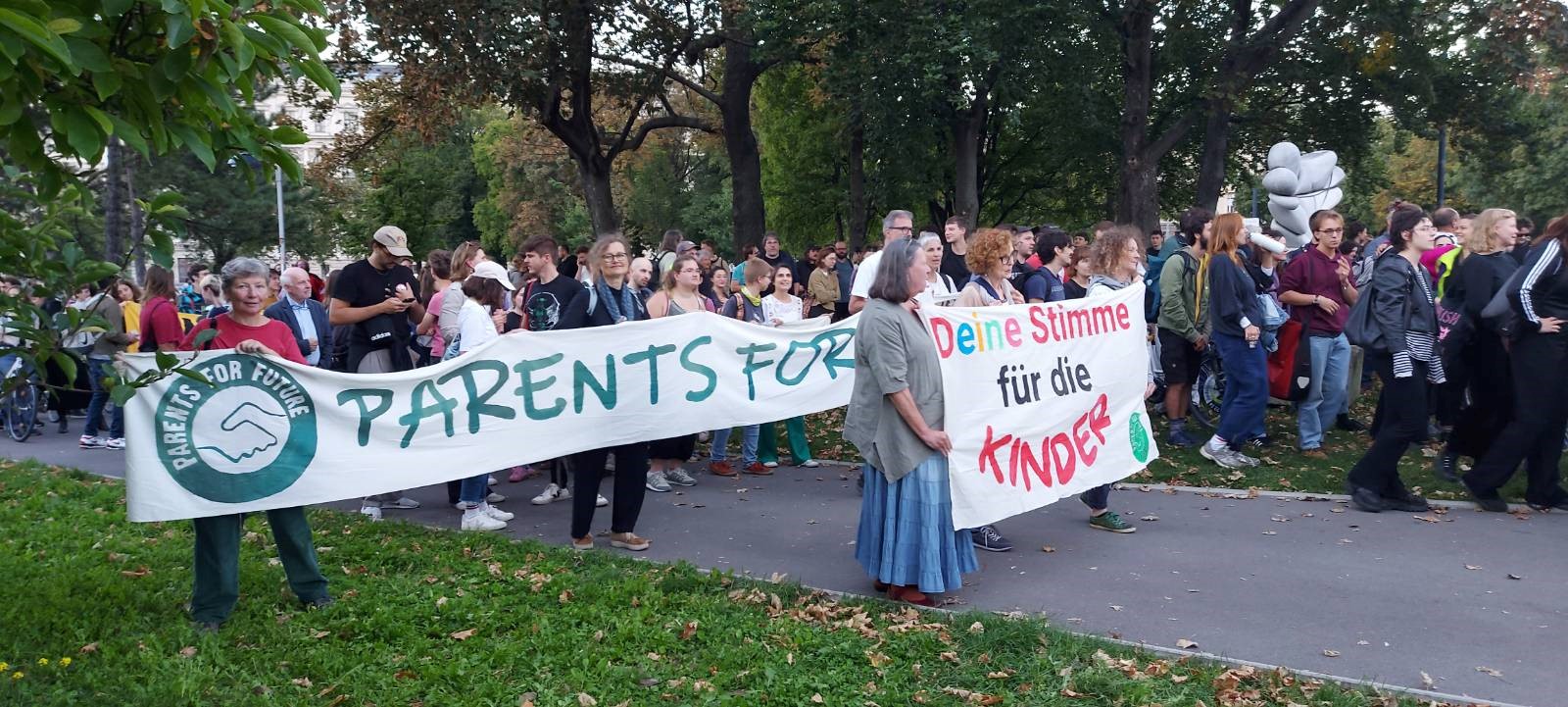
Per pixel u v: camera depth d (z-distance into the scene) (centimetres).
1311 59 2188
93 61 310
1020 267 949
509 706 407
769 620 498
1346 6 2012
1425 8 1883
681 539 668
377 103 2181
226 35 324
